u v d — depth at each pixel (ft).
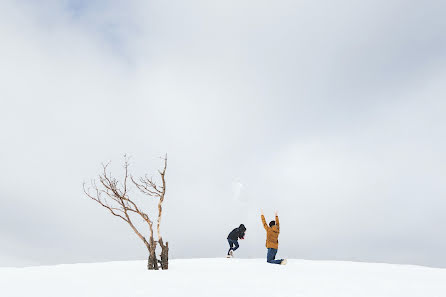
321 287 27.68
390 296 24.66
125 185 39.81
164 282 29.09
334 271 39.14
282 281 30.60
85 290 25.45
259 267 41.78
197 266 42.14
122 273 34.86
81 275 33.32
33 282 29.07
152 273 34.96
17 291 25.11
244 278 32.12
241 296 23.80
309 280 31.48
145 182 39.81
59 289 25.82
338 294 25.00
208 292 24.98
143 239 38.75
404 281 31.91
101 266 42.27
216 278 31.78
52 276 32.68
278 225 46.34
